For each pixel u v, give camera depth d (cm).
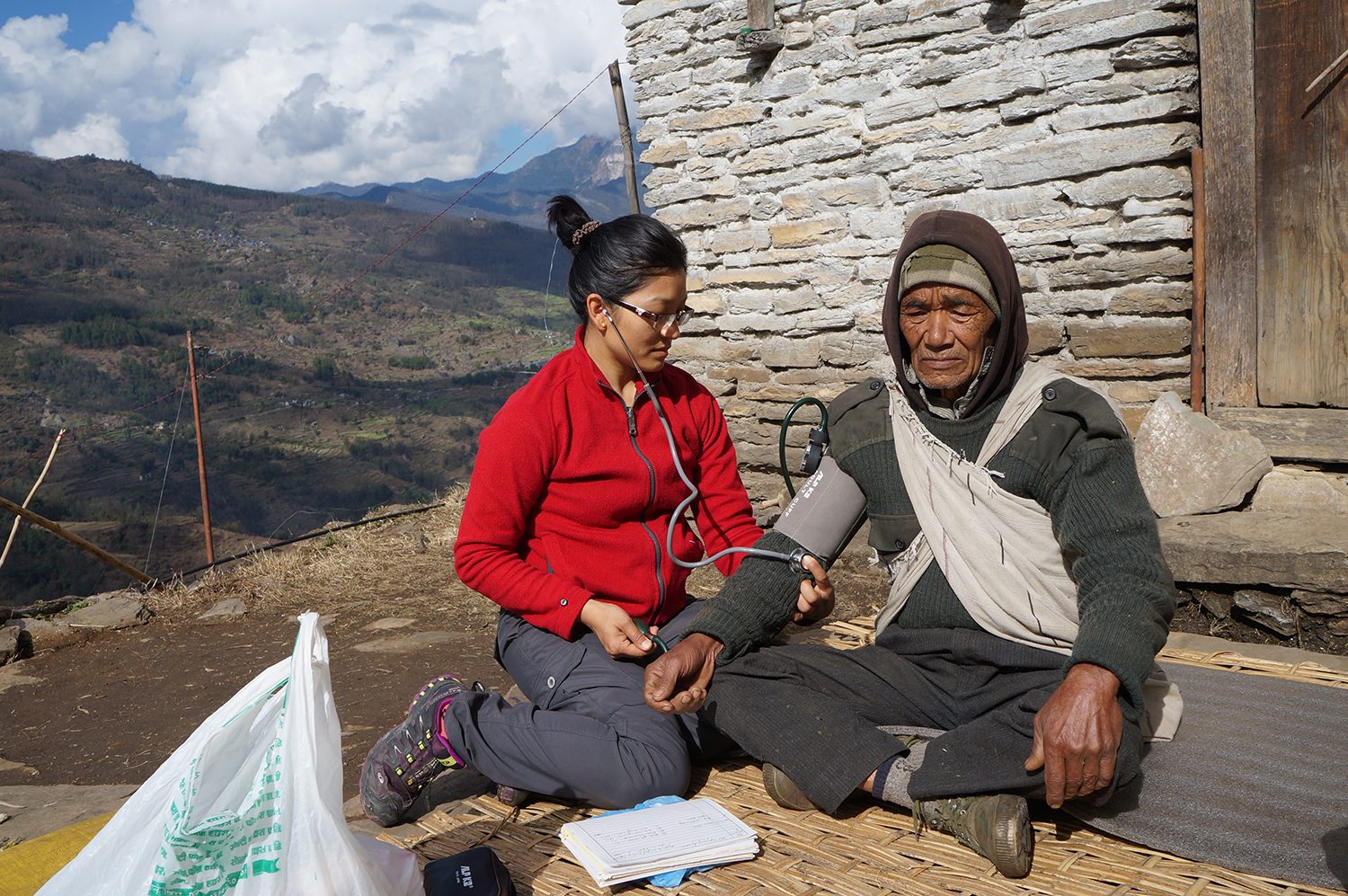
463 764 216
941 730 205
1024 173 474
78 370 14450
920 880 175
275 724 150
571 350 241
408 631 488
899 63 511
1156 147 436
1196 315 435
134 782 339
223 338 17150
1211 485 407
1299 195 407
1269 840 175
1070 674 170
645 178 622
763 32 539
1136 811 188
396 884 159
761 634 217
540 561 236
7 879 215
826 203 550
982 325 192
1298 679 261
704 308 611
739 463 613
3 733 402
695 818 196
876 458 211
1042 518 193
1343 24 389
